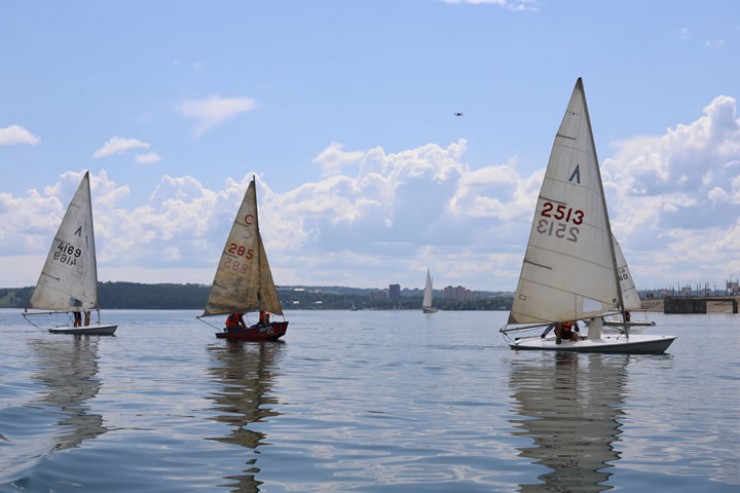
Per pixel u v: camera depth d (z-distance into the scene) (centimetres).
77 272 5925
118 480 1070
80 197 5897
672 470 1163
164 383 2400
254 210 5412
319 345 4906
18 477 1045
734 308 19588
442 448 1336
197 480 1083
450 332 7850
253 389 2252
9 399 1916
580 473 1145
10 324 9719
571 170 3775
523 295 3878
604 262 3728
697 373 2780
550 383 2433
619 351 3756
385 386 2352
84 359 3422
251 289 5403
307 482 1085
